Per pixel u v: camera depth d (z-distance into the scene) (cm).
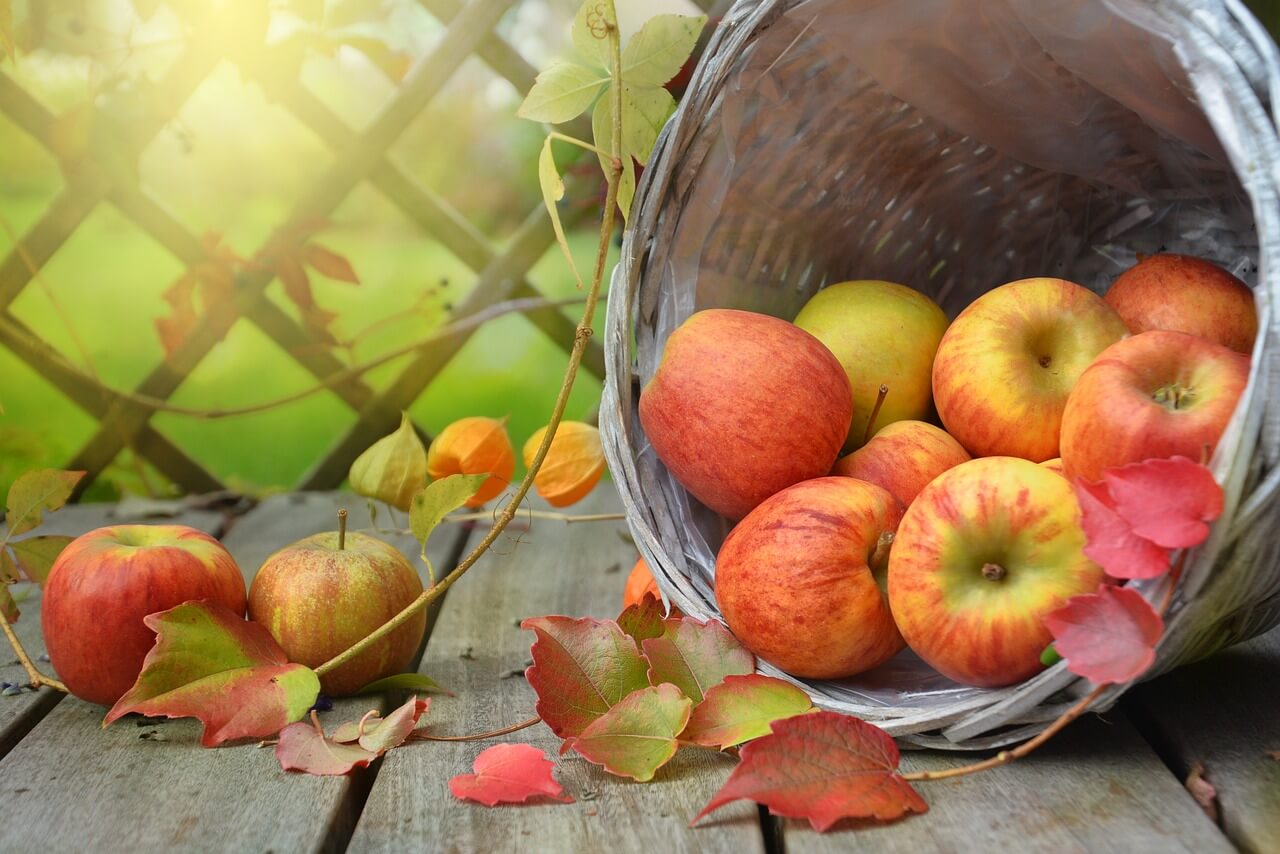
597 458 88
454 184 160
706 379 69
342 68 155
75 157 105
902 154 78
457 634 78
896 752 59
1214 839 56
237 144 166
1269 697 66
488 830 58
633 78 69
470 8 105
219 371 156
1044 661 59
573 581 86
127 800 61
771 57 70
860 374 75
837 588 63
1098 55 65
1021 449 69
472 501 90
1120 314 73
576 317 119
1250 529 55
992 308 71
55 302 106
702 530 72
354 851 57
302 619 68
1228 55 58
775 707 63
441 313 131
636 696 62
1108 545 57
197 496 110
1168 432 60
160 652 64
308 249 107
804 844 57
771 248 77
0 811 60
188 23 103
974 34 70
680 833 58
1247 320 71
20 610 83
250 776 62
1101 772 61
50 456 114
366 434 112
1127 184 78
